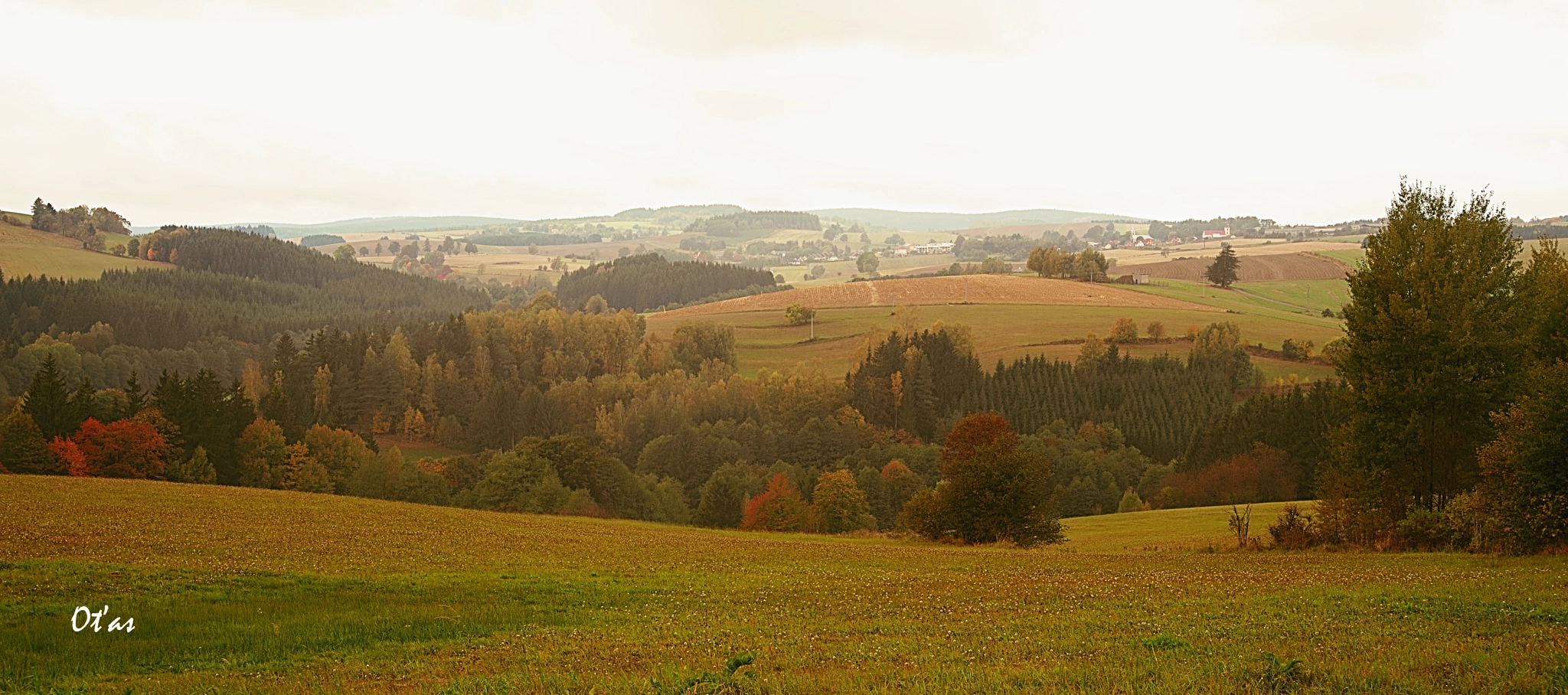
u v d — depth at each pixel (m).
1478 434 38.09
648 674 14.99
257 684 15.07
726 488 92.56
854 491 83.44
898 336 158.25
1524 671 12.45
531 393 137.75
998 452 54.50
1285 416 94.69
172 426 85.75
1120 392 138.38
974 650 16.38
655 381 151.12
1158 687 12.69
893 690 13.16
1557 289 36.47
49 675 15.74
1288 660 13.91
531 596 24.80
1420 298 38.91
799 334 198.88
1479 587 21.86
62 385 86.94
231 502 51.56
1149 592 24.47
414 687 14.66
